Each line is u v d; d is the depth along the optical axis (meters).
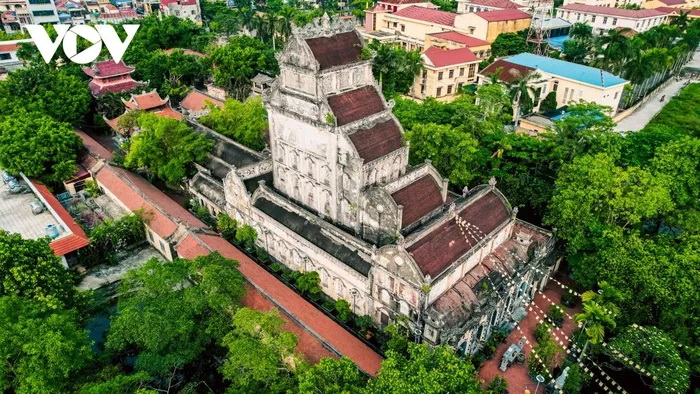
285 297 65.94
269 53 151.00
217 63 144.12
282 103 72.56
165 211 83.81
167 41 177.75
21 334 47.88
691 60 198.50
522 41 165.50
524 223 77.69
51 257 59.59
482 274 66.00
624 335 57.00
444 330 56.94
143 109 116.88
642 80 133.62
